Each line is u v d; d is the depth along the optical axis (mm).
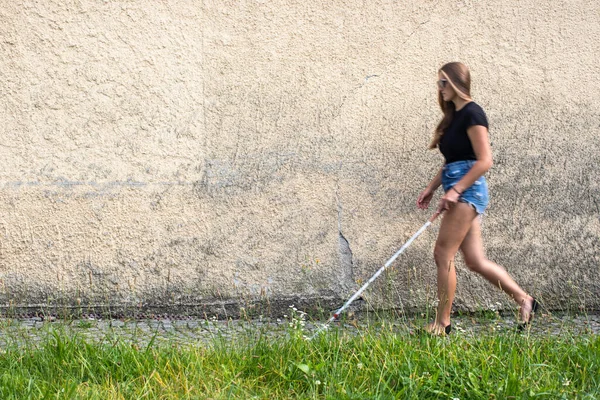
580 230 5195
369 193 5043
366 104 5027
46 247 4820
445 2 5070
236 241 4957
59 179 4820
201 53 4895
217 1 4895
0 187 4770
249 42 4930
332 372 3342
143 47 4844
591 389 3299
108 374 3338
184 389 3172
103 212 4859
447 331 4234
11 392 3064
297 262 4992
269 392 3242
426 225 4215
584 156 5203
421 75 5066
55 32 4777
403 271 5059
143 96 4863
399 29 5043
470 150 4137
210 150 4930
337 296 5012
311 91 4984
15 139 4781
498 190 5137
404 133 5059
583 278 5188
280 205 4980
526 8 5145
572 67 5195
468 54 5102
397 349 3625
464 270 5117
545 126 5176
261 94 4949
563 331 4215
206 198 4934
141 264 4891
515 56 5145
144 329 4535
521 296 4344
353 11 5004
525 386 3205
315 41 4980
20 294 4801
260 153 4961
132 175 4875
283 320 4879
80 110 4816
